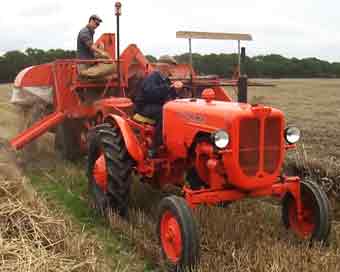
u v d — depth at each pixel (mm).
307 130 11352
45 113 9812
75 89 8742
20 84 9414
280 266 4570
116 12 7363
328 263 4648
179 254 4621
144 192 7016
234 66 7074
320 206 5102
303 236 5355
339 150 8734
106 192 6098
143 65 8711
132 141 5898
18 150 8789
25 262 4387
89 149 6633
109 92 8992
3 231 4953
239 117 4746
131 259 5047
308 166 7426
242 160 4801
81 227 5918
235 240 5316
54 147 9922
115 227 5812
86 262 4531
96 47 9234
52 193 7242
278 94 23203
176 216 4629
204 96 5461
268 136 4926
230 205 6500
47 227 5176
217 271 4570
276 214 6188
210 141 4977
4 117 13008
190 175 5684
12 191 5727
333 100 19578
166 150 5879
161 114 5988
